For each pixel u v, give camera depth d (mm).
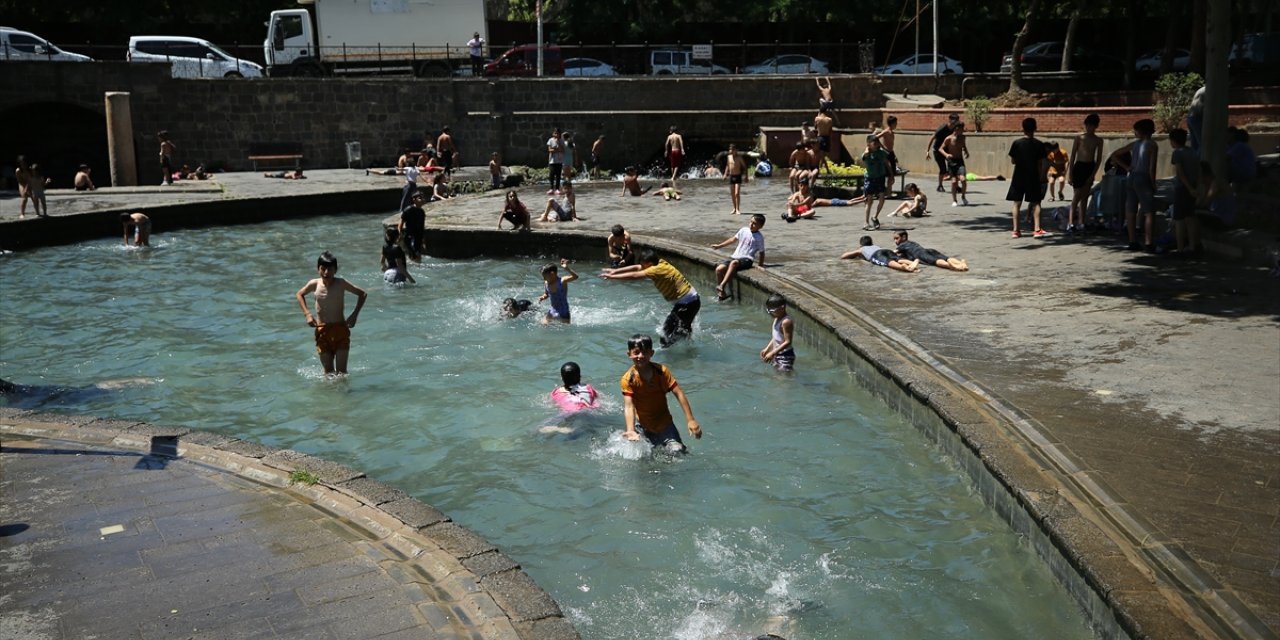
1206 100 14797
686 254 17344
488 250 20719
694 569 7027
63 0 42625
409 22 37875
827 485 8383
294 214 28312
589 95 36406
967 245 16391
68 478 7457
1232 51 31750
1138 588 5391
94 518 6754
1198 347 9781
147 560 6137
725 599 6594
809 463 8875
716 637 6121
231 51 44312
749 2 44312
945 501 7875
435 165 33875
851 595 6578
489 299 16484
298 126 35906
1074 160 16781
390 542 6348
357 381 11961
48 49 34719
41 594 5734
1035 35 45094
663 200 25234
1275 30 31891
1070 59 37031
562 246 20203
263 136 35781
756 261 15664
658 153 36344
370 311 15703
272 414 10859
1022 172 16531
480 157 36594
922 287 13477
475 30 38438
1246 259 13602
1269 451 7168
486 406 10867
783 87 35812
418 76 38281
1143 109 25250
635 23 45219
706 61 39312
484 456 9359
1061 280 13227
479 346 13398
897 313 12031
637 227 20625
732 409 10445
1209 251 14523
